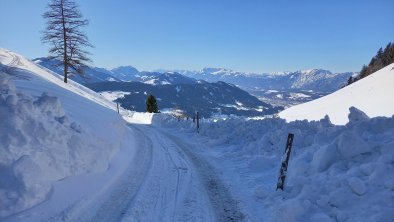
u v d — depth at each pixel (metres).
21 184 6.29
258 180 9.52
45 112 8.80
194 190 8.72
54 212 6.31
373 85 42.50
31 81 21.25
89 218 6.45
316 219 5.76
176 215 6.86
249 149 13.27
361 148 7.03
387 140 7.19
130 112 55.44
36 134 7.51
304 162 8.04
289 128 12.50
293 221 6.01
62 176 7.66
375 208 5.39
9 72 20.42
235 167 11.49
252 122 16.91
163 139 19.33
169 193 8.38
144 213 6.87
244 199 7.99
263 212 7.07
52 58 34.91
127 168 10.92
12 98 7.58
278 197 7.57
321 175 7.15
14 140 6.91
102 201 7.46
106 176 9.16
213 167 11.69
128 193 8.18
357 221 5.28
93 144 9.70
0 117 7.13
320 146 8.55
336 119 32.81
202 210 7.21
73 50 34.94
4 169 6.38
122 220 6.40
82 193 7.52
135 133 21.94
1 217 5.65
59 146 7.95
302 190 6.82
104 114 18.95
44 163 7.27
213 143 16.52
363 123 8.47
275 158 11.10
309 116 39.53
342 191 6.08
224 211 7.21
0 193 5.96
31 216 5.93
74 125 9.66
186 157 13.49
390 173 5.88
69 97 20.20
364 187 5.81
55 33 34.22
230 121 19.58
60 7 33.91
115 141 12.91
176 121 29.17
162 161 12.44
